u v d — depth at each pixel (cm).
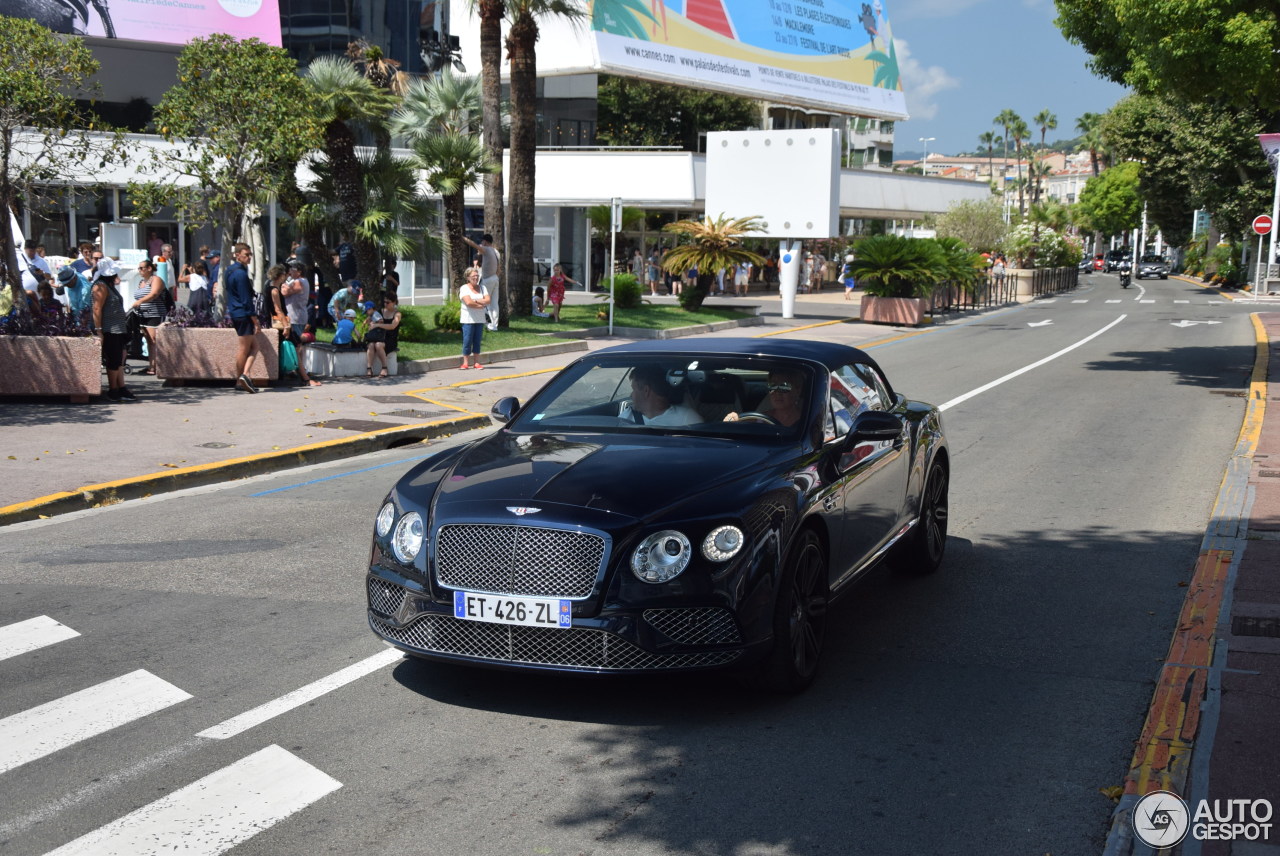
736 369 601
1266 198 5088
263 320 1608
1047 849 370
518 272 2672
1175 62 1664
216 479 1027
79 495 905
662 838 376
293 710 490
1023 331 2980
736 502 477
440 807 399
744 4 5044
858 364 666
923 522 699
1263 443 1172
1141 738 442
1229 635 564
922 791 412
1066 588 687
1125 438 1262
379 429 1261
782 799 405
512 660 462
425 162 2309
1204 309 3819
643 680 526
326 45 3616
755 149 3247
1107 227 10706
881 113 6075
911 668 546
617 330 2584
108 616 625
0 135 1433
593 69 4150
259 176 1664
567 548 456
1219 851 353
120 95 3234
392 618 491
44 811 396
